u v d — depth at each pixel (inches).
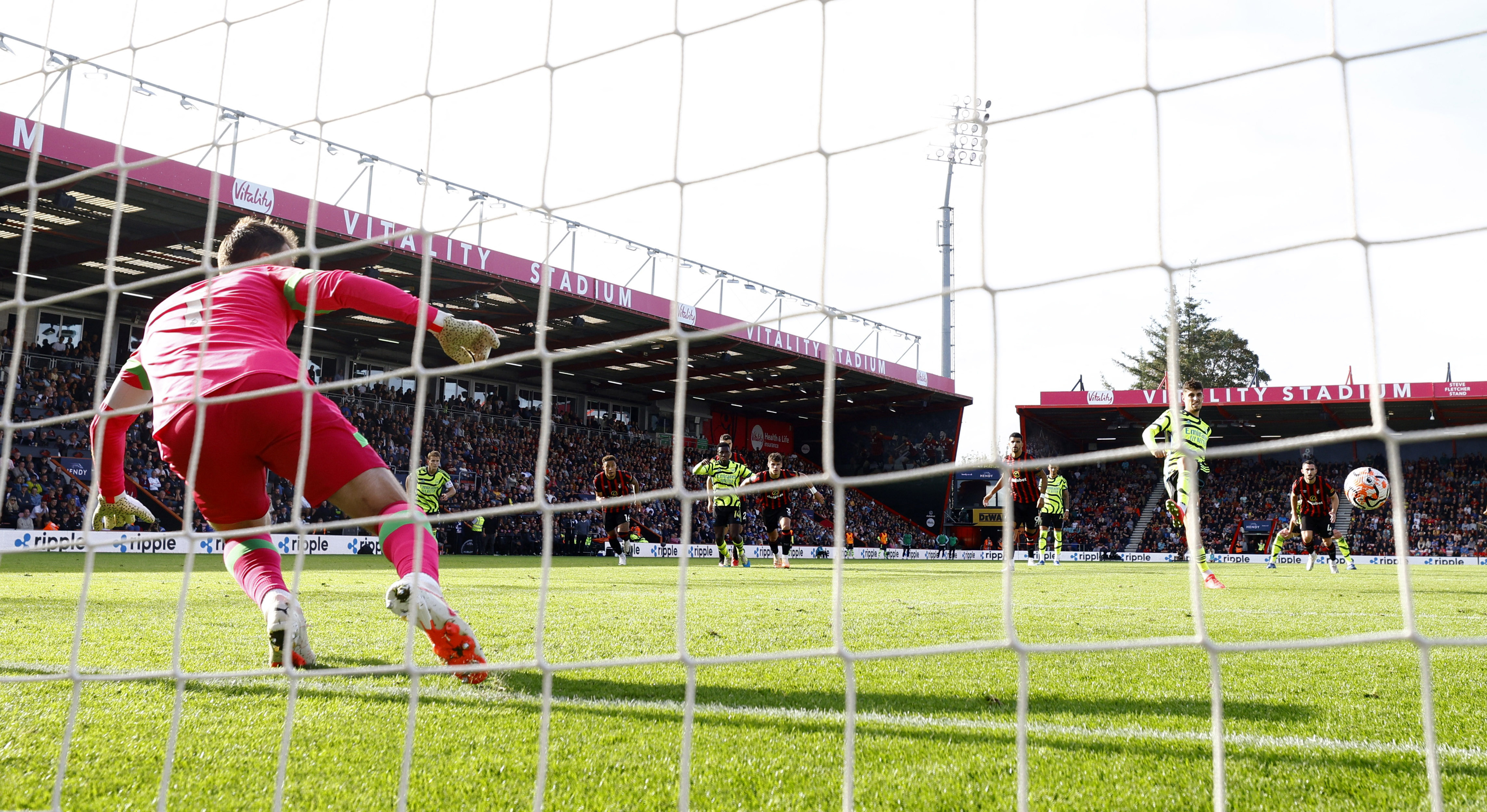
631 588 332.5
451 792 75.1
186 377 111.7
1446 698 109.2
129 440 832.9
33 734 90.4
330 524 105.8
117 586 280.8
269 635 125.9
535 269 956.0
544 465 88.9
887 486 1520.7
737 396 1469.0
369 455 113.8
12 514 740.7
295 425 110.0
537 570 522.0
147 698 105.4
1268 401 1301.7
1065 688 114.7
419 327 113.3
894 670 127.0
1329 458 1438.2
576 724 95.1
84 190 687.1
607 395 1417.3
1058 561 682.2
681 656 71.7
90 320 951.0
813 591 313.4
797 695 109.5
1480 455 1375.5
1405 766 81.8
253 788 76.0
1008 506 72.4
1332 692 112.5
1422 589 345.1
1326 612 228.4
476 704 103.5
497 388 1306.6
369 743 88.0
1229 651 63.3
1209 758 84.1
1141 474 1537.9
